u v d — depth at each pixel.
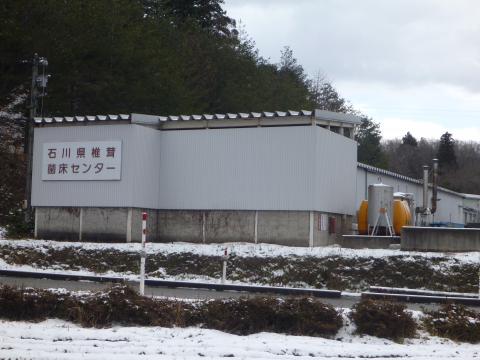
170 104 43.47
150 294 19.48
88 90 39.75
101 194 31.33
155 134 31.98
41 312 14.52
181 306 14.30
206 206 31.03
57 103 39.66
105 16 41.53
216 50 57.72
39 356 11.01
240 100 54.84
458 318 14.10
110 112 41.12
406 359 11.81
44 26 38.66
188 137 31.66
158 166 32.16
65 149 32.16
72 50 39.28
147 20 50.31
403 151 130.50
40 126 33.75
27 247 29.09
